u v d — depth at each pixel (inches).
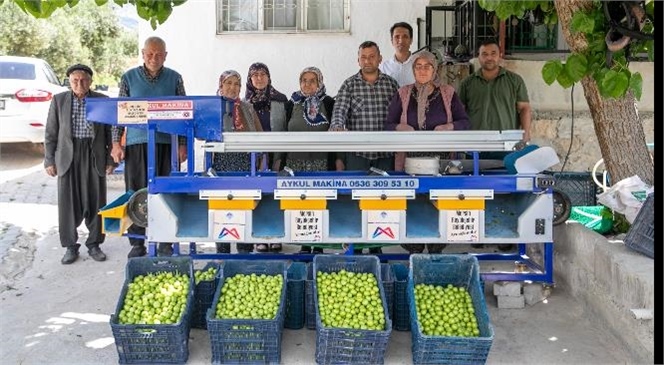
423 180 175.2
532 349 158.6
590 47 159.6
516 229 183.6
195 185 175.8
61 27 887.1
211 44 339.9
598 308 172.7
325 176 178.9
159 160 234.1
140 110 174.1
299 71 341.1
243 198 175.0
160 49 228.7
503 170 205.8
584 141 286.2
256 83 245.3
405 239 176.6
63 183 229.5
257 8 338.0
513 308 184.4
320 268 168.6
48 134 230.5
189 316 155.6
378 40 337.1
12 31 815.1
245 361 149.1
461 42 312.3
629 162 198.2
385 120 223.5
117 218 189.3
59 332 169.9
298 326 170.6
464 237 176.9
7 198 349.7
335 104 225.1
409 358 154.9
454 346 145.1
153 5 166.1
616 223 197.0
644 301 146.0
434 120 206.4
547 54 309.6
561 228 204.8
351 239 176.6
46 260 237.0
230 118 204.1
